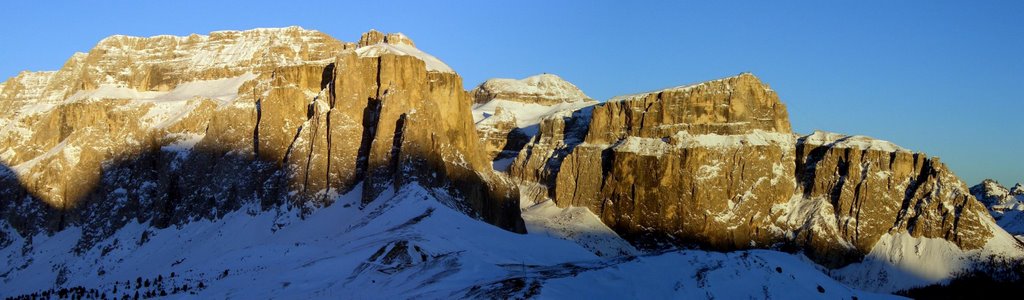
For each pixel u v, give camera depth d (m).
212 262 190.75
